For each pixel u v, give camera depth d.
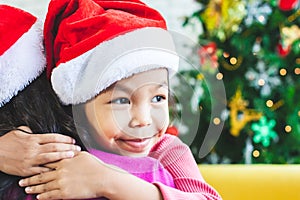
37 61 1.02
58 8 1.00
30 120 1.02
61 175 0.98
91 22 0.94
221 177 1.42
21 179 1.01
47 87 1.03
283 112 1.81
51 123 1.02
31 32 1.02
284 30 1.79
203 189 1.09
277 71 1.81
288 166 1.44
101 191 0.98
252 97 1.82
